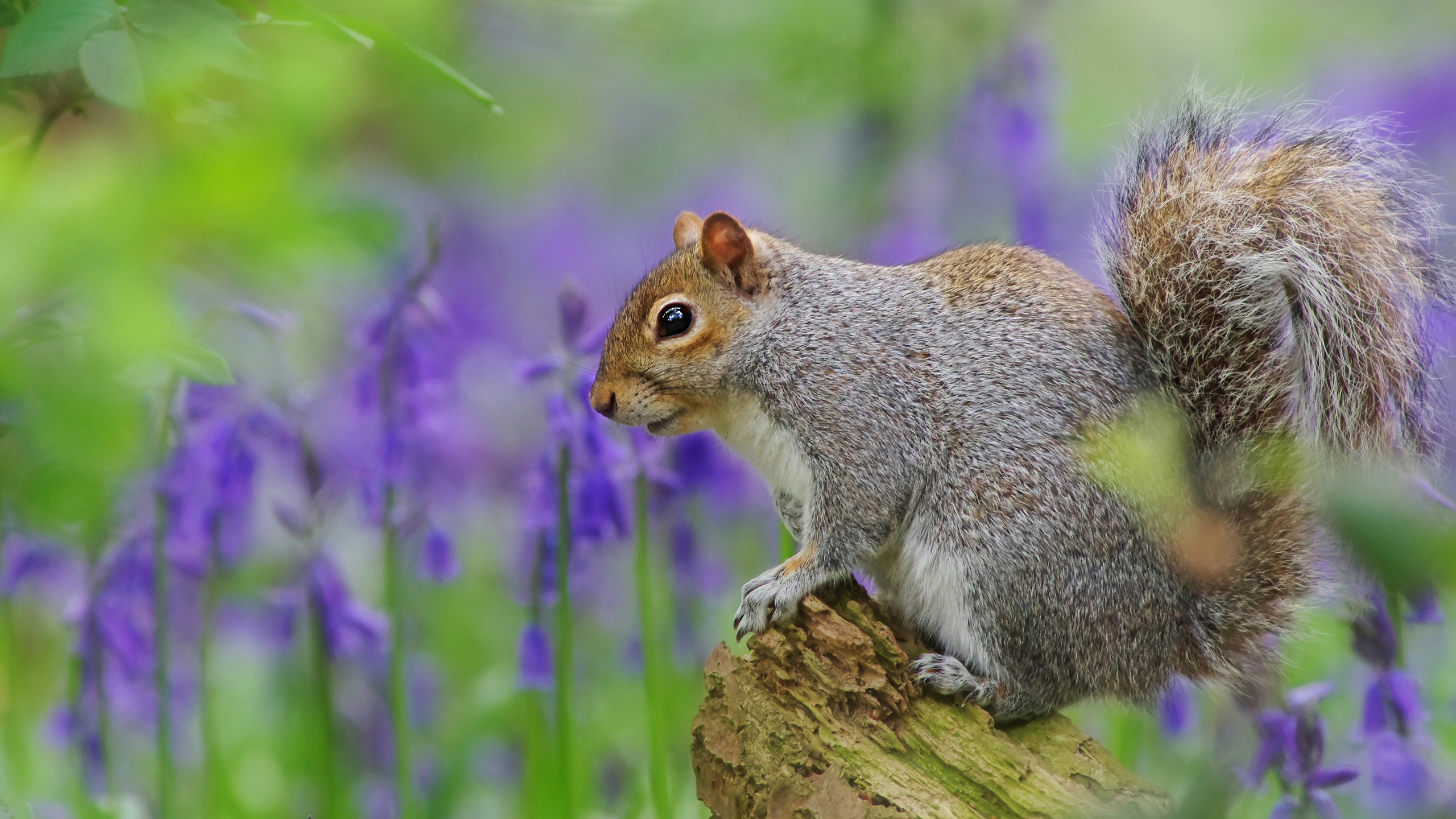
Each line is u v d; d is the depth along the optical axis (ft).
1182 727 19.62
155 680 19.70
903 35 20.61
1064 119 25.32
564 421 19.45
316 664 19.57
